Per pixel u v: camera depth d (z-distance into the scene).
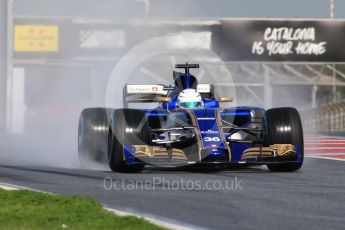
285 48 107.62
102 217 23.61
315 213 24.97
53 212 24.45
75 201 26.11
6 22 101.81
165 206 26.11
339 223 23.39
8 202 26.52
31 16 104.44
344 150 56.31
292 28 107.81
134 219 23.03
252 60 106.56
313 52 108.38
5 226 22.56
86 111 39.94
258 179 33.47
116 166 35.34
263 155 35.28
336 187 31.12
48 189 30.25
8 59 100.00
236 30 105.44
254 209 25.62
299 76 115.19
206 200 27.36
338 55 108.62
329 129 101.75
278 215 24.59
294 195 28.69
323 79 114.94
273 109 37.66
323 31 108.38
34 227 22.39
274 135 36.38
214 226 22.81
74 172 36.59
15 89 105.25
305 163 43.47
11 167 40.03
